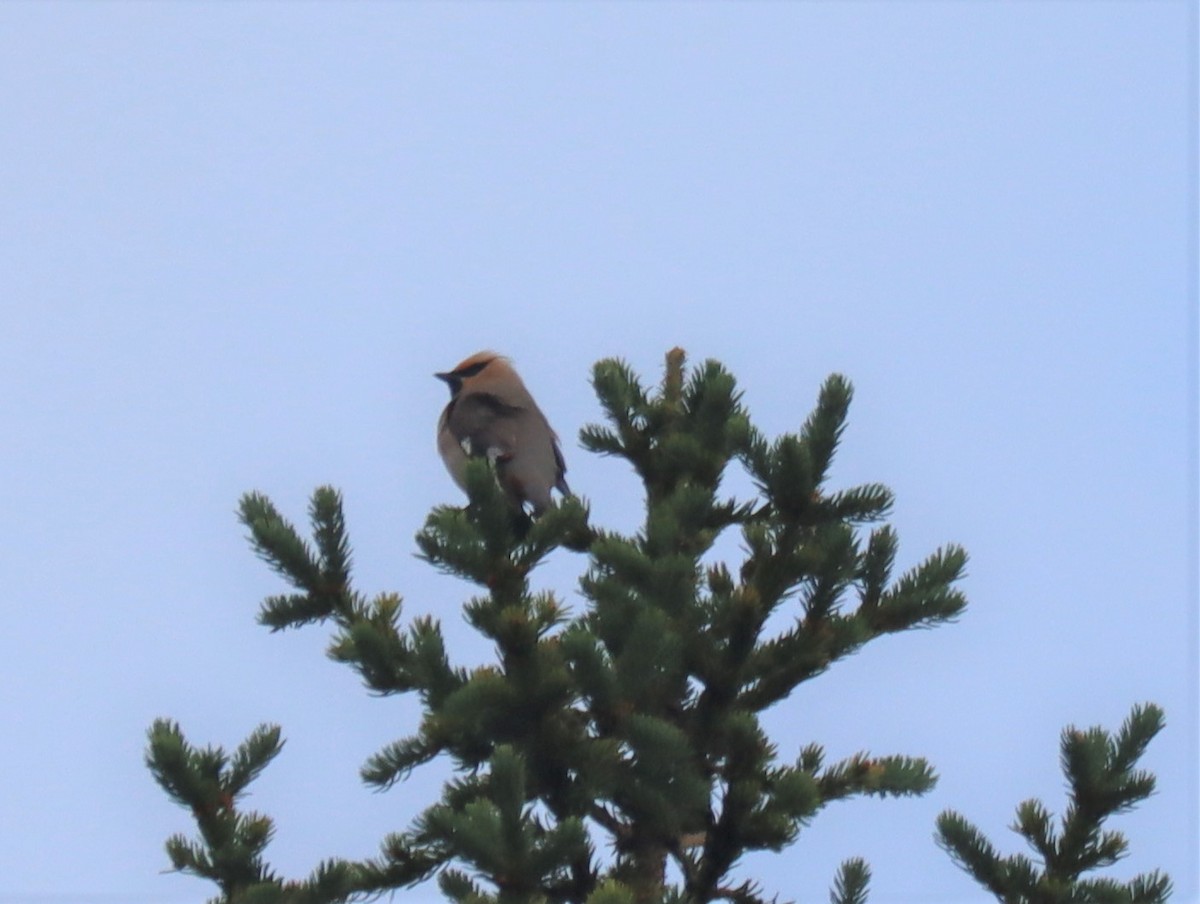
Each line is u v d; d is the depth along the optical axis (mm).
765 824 10141
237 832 10320
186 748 10422
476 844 9242
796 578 10953
